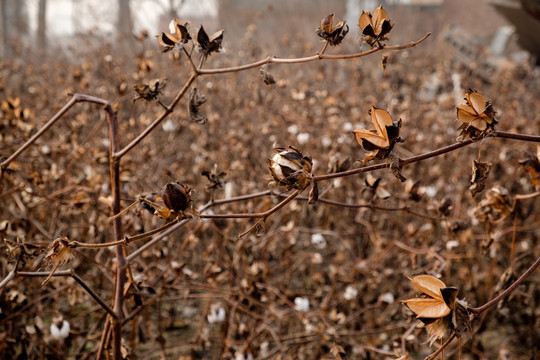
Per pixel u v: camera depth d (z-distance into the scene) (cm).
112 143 140
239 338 255
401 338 176
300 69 547
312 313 239
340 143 304
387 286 324
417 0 2070
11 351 191
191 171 404
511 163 349
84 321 288
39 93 476
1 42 989
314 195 97
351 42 606
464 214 325
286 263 308
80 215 295
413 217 327
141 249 146
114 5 1077
